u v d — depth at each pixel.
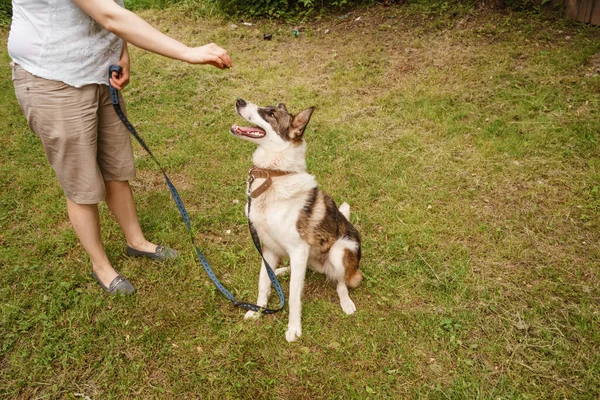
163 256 3.60
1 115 5.95
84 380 2.69
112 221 4.05
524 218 4.00
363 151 5.09
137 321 3.08
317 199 3.04
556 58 6.38
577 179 4.39
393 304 3.23
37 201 4.33
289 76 7.02
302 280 3.02
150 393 2.63
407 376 2.72
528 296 3.25
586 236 3.78
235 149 5.24
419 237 3.85
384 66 6.98
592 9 7.07
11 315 3.04
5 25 10.16
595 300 3.19
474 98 5.88
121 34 2.57
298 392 2.64
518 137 5.05
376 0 9.25
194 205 4.38
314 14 9.27
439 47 7.17
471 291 3.32
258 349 2.90
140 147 5.36
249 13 9.45
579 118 5.20
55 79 2.66
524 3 7.74
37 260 3.58
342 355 2.84
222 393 2.63
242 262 3.68
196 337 2.98
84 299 3.20
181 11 9.90
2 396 2.57
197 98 6.46
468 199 4.29
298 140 2.96
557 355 2.79
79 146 2.85
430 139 5.25
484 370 2.72
